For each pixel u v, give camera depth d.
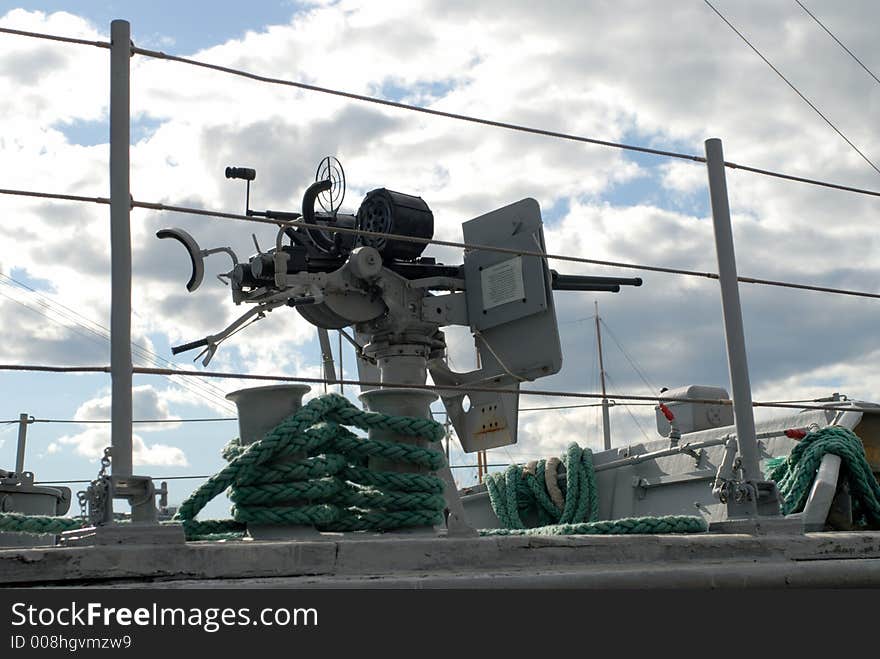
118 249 2.98
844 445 4.81
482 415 5.63
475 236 5.67
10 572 2.43
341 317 5.35
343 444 3.46
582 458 6.40
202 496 3.20
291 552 2.72
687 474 6.05
